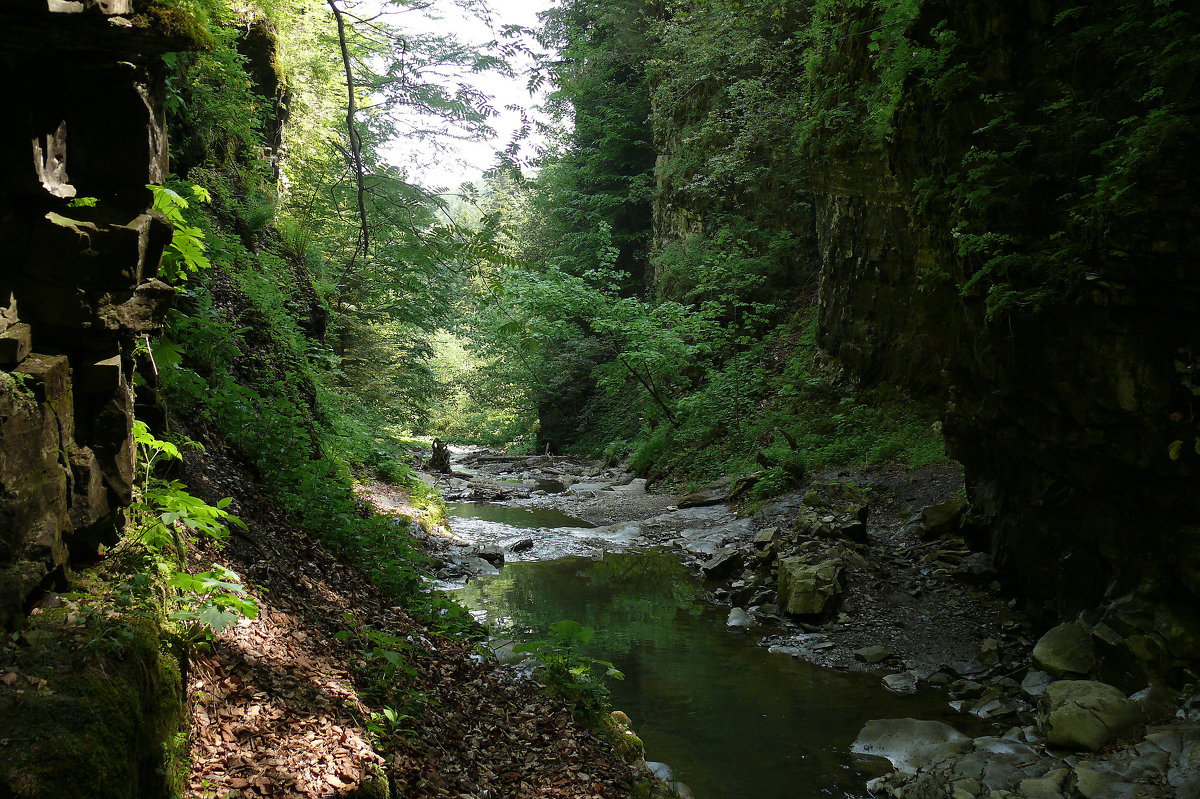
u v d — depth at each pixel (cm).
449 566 1192
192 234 418
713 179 2295
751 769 616
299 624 504
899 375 1619
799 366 1944
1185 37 568
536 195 3453
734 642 926
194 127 973
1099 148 622
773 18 2211
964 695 758
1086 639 711
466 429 4200
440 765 445
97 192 352
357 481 1398
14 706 254
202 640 386
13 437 287
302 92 1622
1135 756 552
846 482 1437
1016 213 707
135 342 377
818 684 795
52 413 314
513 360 3244
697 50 2355
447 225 600
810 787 591
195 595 392
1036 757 592
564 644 716
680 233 2623
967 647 858
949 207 815
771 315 2225
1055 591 790
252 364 966
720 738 671
